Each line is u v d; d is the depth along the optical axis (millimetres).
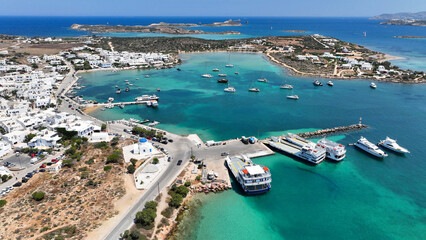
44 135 118062
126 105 182250
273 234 74875
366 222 80250
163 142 122062
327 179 100812
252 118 161250
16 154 108375
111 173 93875
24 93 183250
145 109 175250
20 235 64938
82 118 152375
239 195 89812
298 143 121750
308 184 97562
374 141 132250
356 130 144500
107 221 72375
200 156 110812
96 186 86625
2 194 82062
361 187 96625
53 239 63906
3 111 148500
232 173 99250
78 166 98125
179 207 81562
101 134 120375
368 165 110875
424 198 91375
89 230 68625
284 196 90812
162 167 101125
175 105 184125
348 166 109875
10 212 73375
